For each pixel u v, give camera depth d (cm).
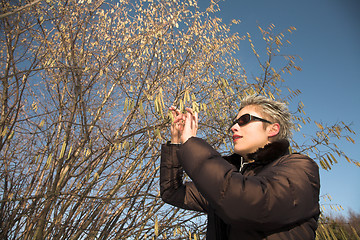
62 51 276
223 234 85
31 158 270
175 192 113
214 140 295
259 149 91
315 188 74
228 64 335
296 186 68
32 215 242
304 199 68
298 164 77
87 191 234
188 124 86
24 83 242
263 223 65
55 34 288
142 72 298
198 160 73
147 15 315
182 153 77
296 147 257
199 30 337
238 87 297
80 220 273
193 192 115
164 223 281
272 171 74
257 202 63
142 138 291
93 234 233
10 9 226
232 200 65
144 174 289
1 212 260
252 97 108
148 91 254
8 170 264
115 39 306
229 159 111
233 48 352
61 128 278
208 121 289
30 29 252
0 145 228
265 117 101
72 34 255
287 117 106
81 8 274
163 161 116
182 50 319
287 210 66
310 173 75
